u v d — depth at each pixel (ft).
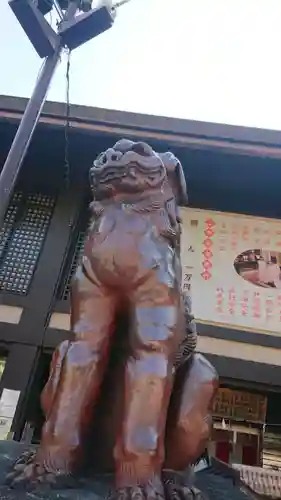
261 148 26.81
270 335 25.49
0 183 11.84
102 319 7.47
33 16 13.97
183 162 28.25
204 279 27.12
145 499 5.82
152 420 6.46
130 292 7.48
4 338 24.52
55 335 24.75
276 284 27.17
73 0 15.78
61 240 28.27
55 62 14.42
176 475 7.16
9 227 28.66
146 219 8.23
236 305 26.35
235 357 24.80
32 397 24.59
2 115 27.22
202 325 25.59
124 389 6.77
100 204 8.70
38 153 29.45
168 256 7.93
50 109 27.12
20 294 26.23
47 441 6.65
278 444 26.78
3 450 8.02
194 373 8.20
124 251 7.63
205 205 29.73
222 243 28.45
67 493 6.04
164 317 7.22
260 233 28.99
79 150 28.84
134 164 8.62
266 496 19.69
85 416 6.90
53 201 29.94
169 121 27.04
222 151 26.96
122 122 26.94
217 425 26.03
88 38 14.87
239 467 21.79
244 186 29.50
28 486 6.21
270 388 24.22
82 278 7.77
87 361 7.12
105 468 7.06
